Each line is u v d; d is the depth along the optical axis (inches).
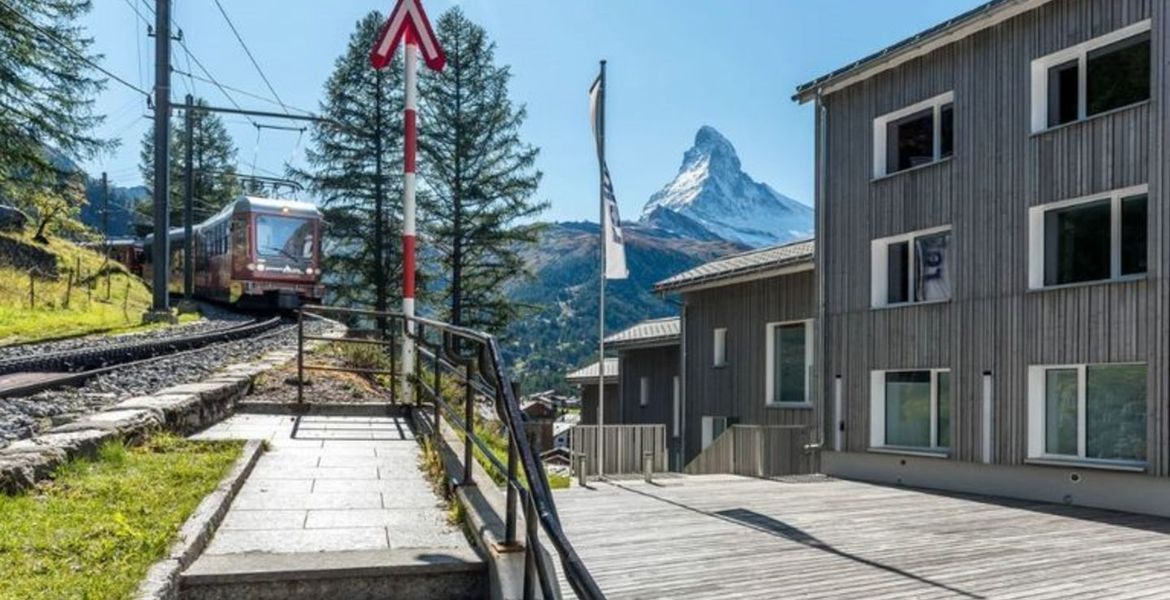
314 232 970.1
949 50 506.9
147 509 162.7
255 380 389.7
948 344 496.1
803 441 582.2
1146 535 320.2
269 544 156.1
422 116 1382.9
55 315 814.5
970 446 476.7
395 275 1389.0
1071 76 446.9
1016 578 243.3
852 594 221.9
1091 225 430.6
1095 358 416.2
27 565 126.2
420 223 1381.6
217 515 168.4
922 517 356.5
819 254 600.4
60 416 271.0
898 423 537.6
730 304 750.5
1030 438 444.8
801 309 663.8
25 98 847.1
